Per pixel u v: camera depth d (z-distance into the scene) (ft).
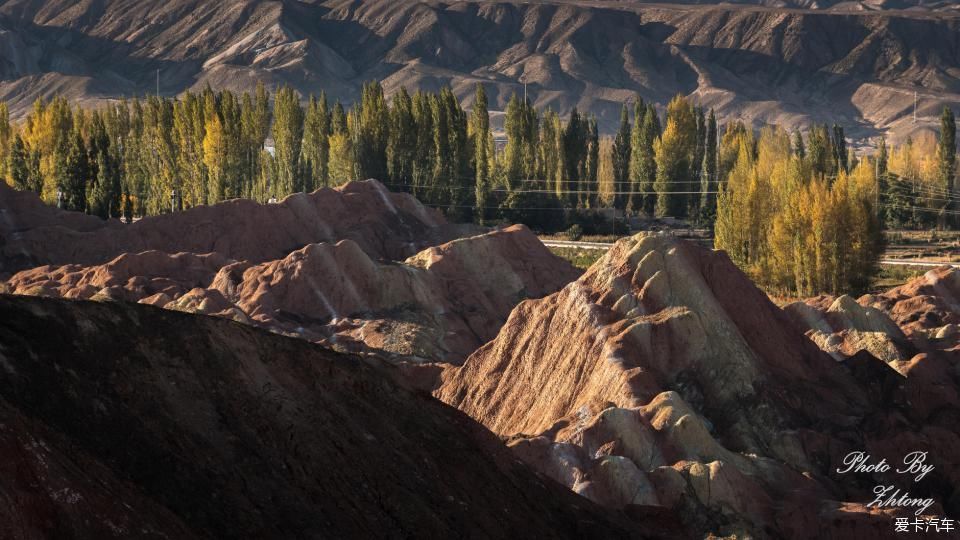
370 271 639.76
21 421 211.20
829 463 430.20
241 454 256.11
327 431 279.90
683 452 398.42
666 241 497.46
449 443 313.12
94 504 205.57
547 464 390.01
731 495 373.40
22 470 198.59
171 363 261.65
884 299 654.53
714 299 479.41
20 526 190.49
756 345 483.51
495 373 497.05
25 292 625.82
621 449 397.60
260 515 244.22
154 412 247.70
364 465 278.46
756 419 443.73
